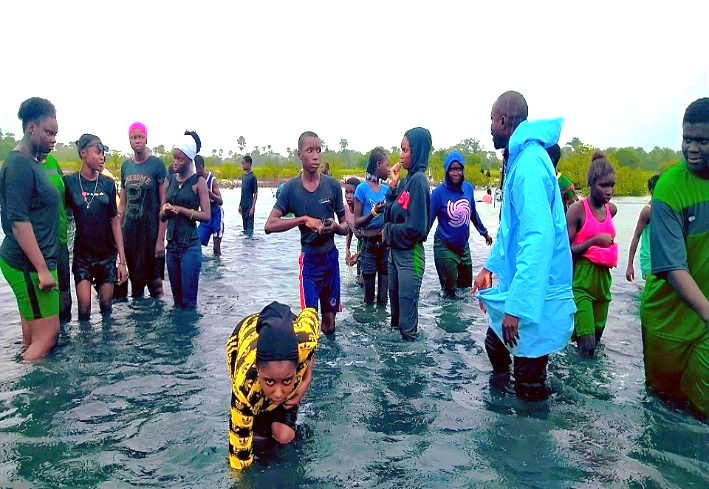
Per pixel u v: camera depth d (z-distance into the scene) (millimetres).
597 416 3910
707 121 3779
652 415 3918
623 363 5051
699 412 3904
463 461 3307
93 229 6566
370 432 3697
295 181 5887
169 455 3398
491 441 3549
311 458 3367
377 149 7598
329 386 4516
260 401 3164
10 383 4574
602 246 5297
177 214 6957
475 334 5992
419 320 6582
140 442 3566
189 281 7066
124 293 7703
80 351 5391
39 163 5352
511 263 4379
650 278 4289
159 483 3096
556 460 3295
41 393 4363
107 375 4754
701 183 3924
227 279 9062
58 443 3551
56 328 5375
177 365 5000
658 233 3969
